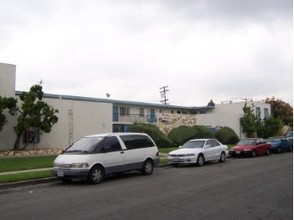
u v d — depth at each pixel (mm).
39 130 28188
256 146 27812
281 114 63375
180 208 9203
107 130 32469
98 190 12453
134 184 13680
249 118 48969
